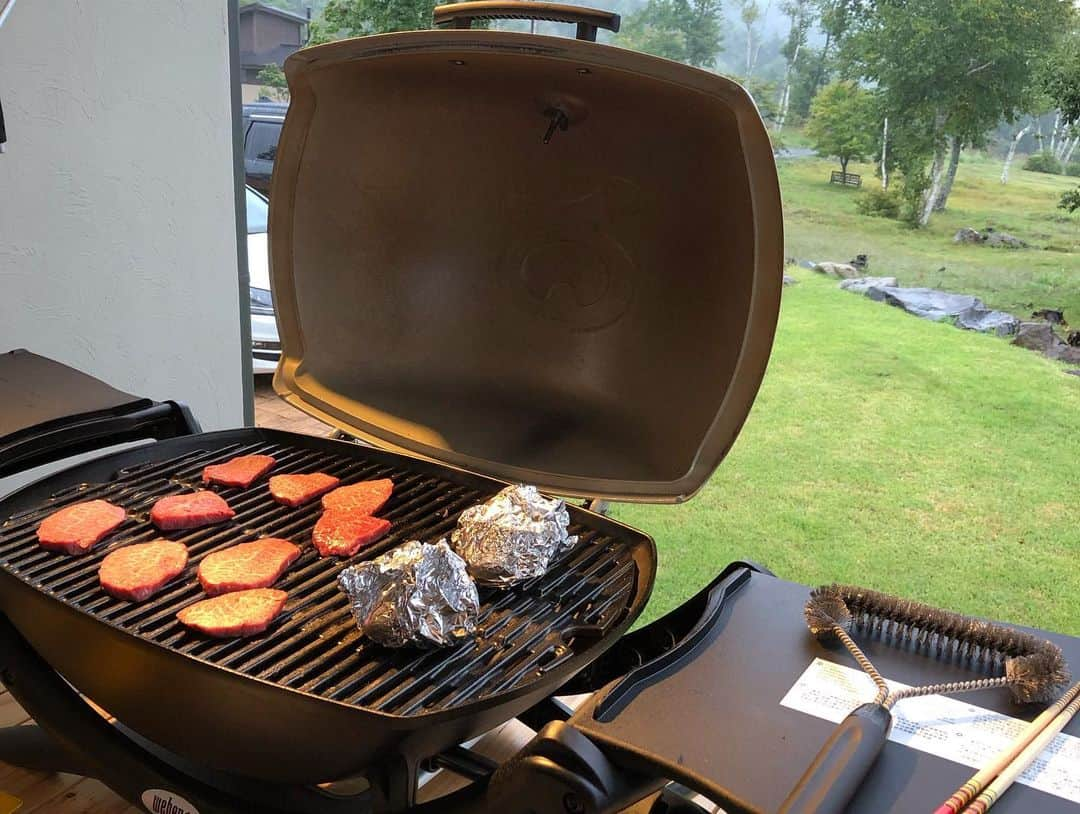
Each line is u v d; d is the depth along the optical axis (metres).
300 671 1.01
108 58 2.00
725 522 2.14
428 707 0.97
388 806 0.99
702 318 1.31
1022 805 0.82
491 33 1.19
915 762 0.86
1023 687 0.93
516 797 0.88
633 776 0.88
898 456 2.08
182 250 2.24
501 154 1.43
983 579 1.83
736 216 1.22
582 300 1.46
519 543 1.16
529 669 1.04
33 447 1.39
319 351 1.59
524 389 1.53
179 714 1.01
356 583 1.05
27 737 1.37
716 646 1.03
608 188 1.37
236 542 1.28
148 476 1.44
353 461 1.54
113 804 1.39
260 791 1.16
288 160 1.47
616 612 1.15
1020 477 1.91
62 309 2.07
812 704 0.93
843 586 1.08
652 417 1.37
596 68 1.18
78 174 2.02
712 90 1.12
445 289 1.57
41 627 1.08
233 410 2.47
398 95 1.42
